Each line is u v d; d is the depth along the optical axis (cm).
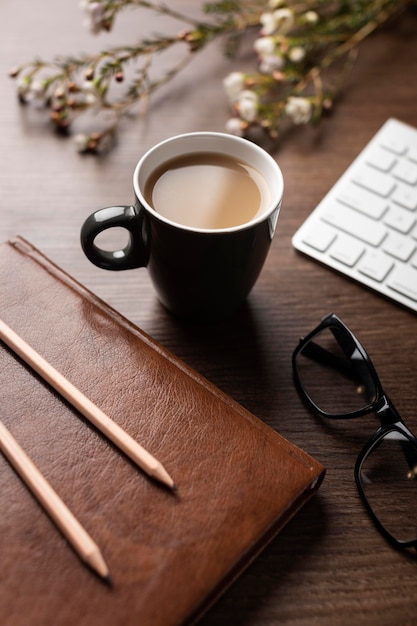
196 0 70
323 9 68
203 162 47
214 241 42
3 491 38
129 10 68
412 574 40
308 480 39
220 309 47
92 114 61
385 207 53
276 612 39
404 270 51
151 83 63
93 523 38
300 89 61
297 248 52
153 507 38
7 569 36
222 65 65
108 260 46
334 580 40
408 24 69
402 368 47
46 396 41
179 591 36
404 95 63
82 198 55
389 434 43
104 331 44
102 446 40
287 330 49
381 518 42
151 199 45
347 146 59
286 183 56
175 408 41
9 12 67
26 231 53
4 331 43
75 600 36
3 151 57
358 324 49
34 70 60
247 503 38
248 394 46
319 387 46
